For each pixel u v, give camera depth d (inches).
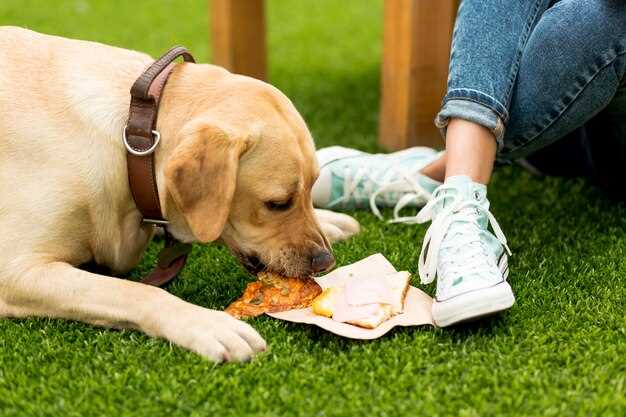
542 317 75.5
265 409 62.6
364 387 65.2
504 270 80.9
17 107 77.2
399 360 68.7
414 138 123.3
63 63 80.2
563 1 84.3
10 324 76.0
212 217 70.4
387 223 99.6
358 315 72.8
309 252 77.2
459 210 78.6
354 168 104.1
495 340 71.4
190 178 70.1
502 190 112.4
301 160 76.0
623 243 92.0
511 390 64.3
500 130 82.7
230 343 68.4
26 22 189.9
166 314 71.5
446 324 72.2
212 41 147.5
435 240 77.7
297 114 79.3
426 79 120.8
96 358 70.0
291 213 77.0
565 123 87.4
